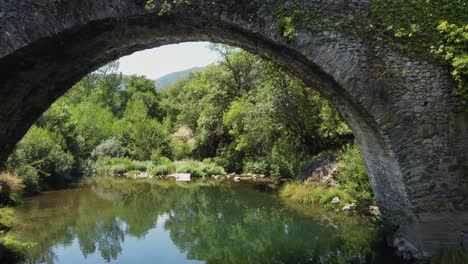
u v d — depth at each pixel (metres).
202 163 24.66
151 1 6.10
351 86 6.46
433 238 6.54
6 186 13.41
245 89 25.56
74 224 11.27
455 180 6.58
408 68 6.55
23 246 8.57
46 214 12.49
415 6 6.61
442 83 6.58
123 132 31.23
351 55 6.46
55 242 9.49
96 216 12.33
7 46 6.00
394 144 6.54
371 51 6.51
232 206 13.39
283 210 12.05
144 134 28.91
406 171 6.56
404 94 6.54
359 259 7.36
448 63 6.56
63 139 22.34
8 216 11.46
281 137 16.09
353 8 6.52
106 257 8.41
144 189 18.20
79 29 6.16
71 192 17.11
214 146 27.12
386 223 7.69
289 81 14.16
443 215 6.56
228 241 9.37
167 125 33.78
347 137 13.91
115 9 6.12
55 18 6.05
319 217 10.84
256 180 19.30
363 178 10.83
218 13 6.29
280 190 15.12
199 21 6.41
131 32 6.71
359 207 10.55
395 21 6.57
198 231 10.41
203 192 16.70
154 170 24.03
